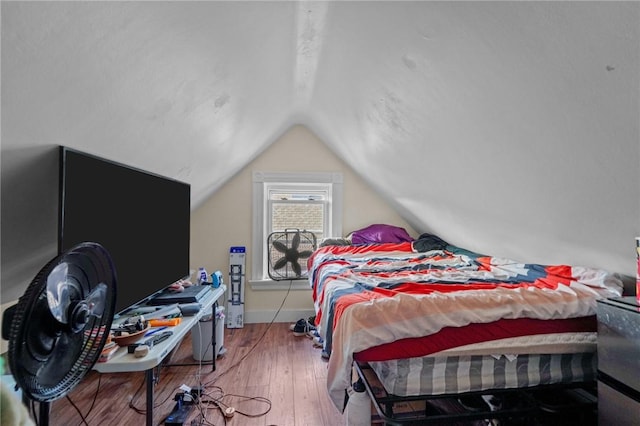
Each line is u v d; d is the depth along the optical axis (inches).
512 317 46.9
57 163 35.1
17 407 18.5
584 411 45.6
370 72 56.1
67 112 31.1
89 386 77.3
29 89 25.3
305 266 125.4
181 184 74.6
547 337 47.1
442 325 44.8
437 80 45.1
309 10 49.6
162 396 73.0
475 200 68.9
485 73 38.0
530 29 29.5
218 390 75.7
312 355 95.7
